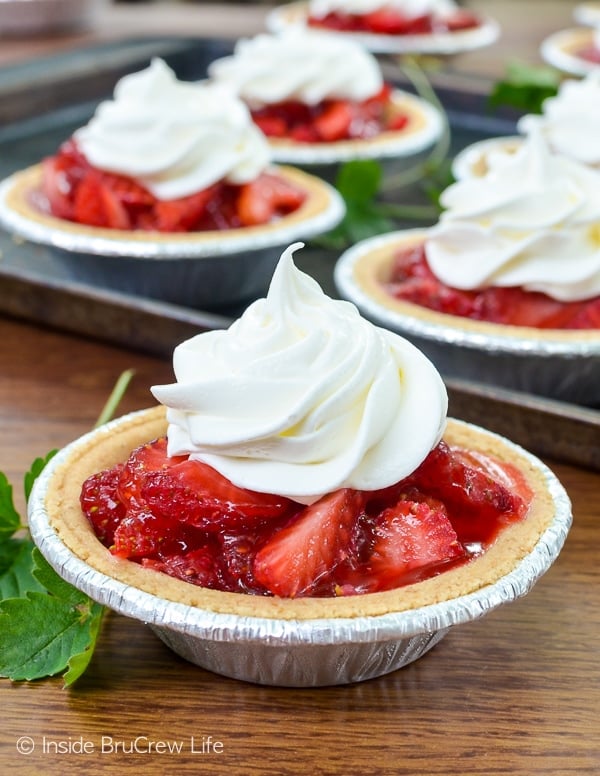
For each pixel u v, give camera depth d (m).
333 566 0.28
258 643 0.27
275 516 0.29
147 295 0.45
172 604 0.28
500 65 0.82
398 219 0.55
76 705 0.29
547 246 0.40
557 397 0.40
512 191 0.41
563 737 0.29
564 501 0.31
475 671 0.30
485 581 0.28
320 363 0.29
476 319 0.41
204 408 0.29
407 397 0.30
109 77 0.71
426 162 0.61
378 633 0.27
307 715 0.29
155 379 0.41
